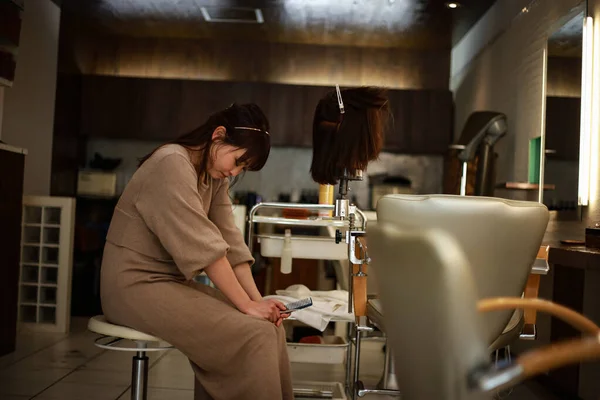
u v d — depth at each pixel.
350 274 2.51
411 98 6.76
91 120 6.68
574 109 3.68
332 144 2.61
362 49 7.09
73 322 5.53
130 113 6.68
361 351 4.62
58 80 6.20
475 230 1.84
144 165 2.04
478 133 4.82
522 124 4.66
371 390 2.61
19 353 4.18
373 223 1.10
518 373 0.91
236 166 2.11
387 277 1.02
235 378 1.93
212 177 2.18
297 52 7.07
